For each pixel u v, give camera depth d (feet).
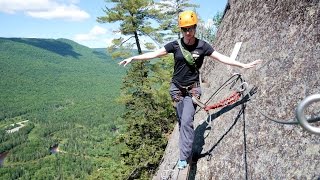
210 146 18.99
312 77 14.44
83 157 609.42
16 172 550.77
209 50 15.78
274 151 14.60
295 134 13.97
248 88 18.39
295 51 16.16
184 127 16.58
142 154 81.10
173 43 16.07
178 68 16.48
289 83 15.60
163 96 89.71
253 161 15.48
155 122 91.50
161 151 82.48
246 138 16.61
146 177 78.43
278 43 17.72
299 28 16.53
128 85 92.84
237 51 21.79
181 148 16.78
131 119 89.15
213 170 17.75
